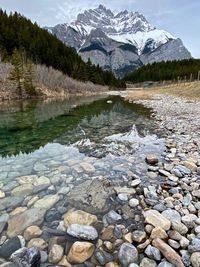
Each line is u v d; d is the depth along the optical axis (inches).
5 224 132.0
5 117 564.4
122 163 242.1
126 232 127.1
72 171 215.5
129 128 439.5
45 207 150.3
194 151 283.1
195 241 115.3
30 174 206.7
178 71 3715.6
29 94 1206.3
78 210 145.1
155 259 107.4
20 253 105.0
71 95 1660.9
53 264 105.4
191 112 647.8
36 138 353.4
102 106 889.5
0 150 287.4
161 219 132.6
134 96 1642.5
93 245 115.7
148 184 189.9
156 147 307.1
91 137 364.5
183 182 192.5
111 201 159.8
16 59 1158.3
